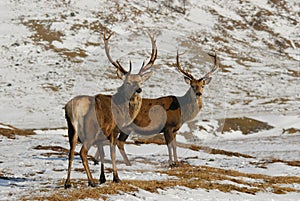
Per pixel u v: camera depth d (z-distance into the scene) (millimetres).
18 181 60938
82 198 48250
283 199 59156
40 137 138375
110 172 68188
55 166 76688
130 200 48938
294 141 194750
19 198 48406
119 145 64500
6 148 107750
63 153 98625
